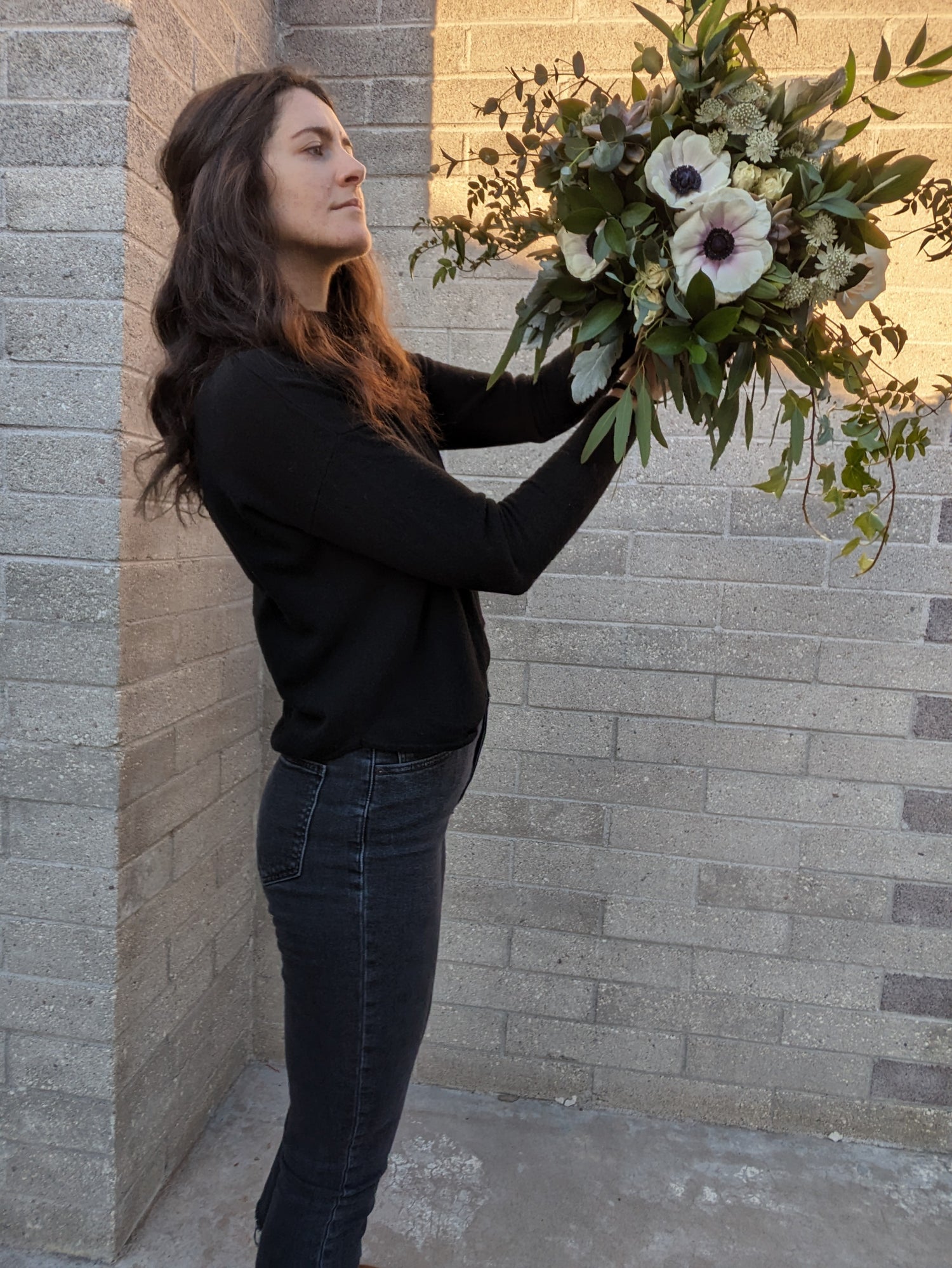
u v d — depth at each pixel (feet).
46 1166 5.17
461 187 6.22
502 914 6.72
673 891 6.52
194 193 3.33
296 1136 3.53
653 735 6.43
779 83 3.05
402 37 6.19
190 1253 5.27
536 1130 6.45
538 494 3.07
